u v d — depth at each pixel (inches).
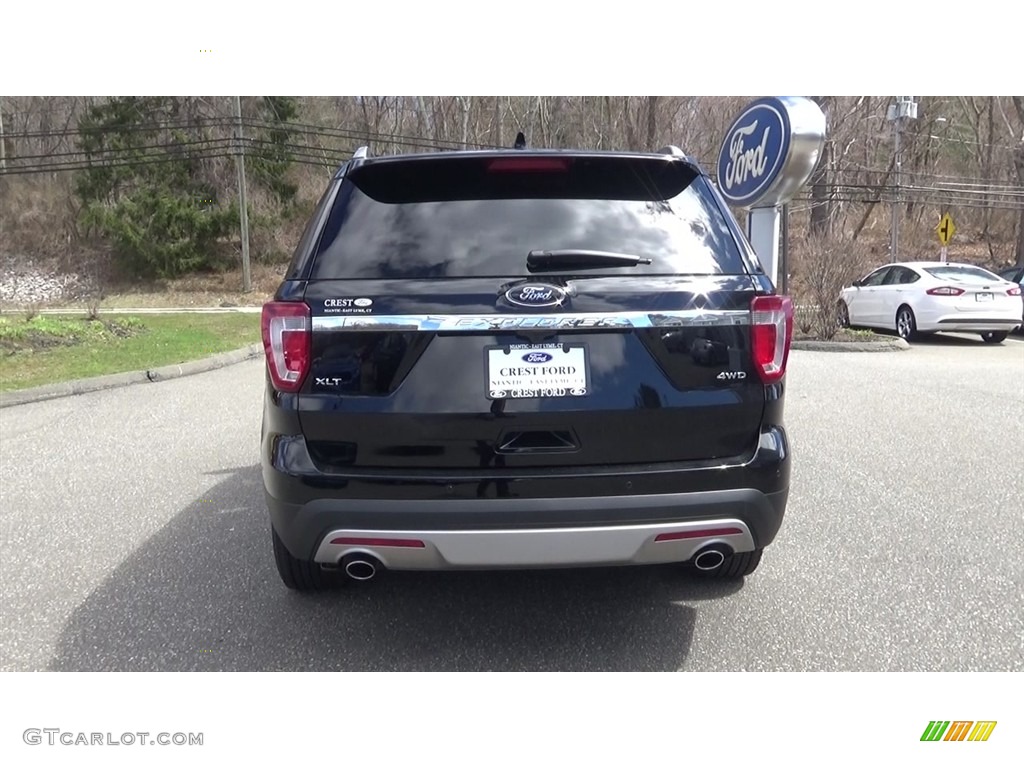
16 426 276.7
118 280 1060.5
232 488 201.5
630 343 104.7
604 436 104.7
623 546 105.0
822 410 292.8
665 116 1208.2
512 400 103.1
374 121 1334.9
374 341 103.2
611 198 113.3
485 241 107.4
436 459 104.2
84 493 197.8
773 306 108.5
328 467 105.6
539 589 142.7
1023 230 1197.7
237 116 1019.3
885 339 524.1
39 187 1211.2
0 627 128.3
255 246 1079.6
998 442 242.4
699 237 111.7
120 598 138.3
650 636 125.9
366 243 108.0
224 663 118.4
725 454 108.5
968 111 1478.8
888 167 1270.9
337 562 107.9
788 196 236.7
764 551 158.1
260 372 403.5
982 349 516.7
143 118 1089.4
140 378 371.6
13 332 453.4
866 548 158.7
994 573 146.2
